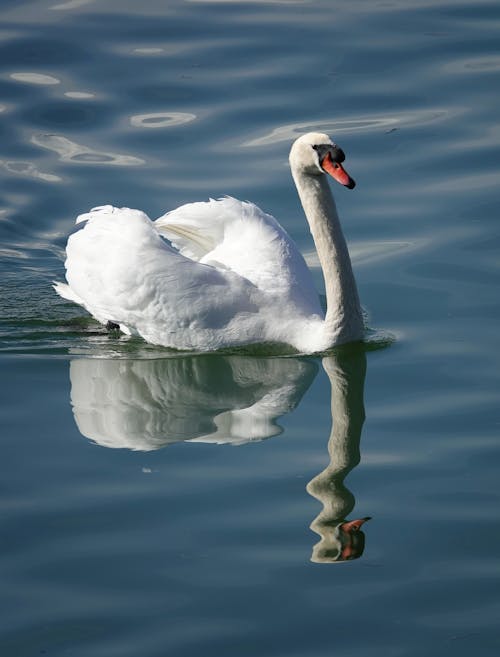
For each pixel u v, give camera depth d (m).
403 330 15.67
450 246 17.70
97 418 13.69
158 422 13.66
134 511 11.62
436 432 13.03
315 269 17.89
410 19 24.42
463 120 20.92
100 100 22.17
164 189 19.47
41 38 24.23
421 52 23.03
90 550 10.96
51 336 16.45
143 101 22.12
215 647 9.58
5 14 25.38
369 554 10.82
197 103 21.98
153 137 21.05
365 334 15.66
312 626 9.84
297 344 15.54
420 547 10.89
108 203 19.20
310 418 13.66
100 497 11.90
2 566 10.75
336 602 10.13
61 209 19.34
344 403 13.97
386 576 10.49
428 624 9.82
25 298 17.64
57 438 13.18
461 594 10.20
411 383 14.26
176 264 15.66
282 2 25.69
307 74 22.62
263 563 10.73
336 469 12.37
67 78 22.86
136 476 12.33
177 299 15.54
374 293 16.69
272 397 14.33
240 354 15.62
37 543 11.09
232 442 13.11
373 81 22.27
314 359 15.30
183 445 13.06
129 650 9.57
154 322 15.75
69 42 24.14
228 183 19.62
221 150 20.61
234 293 15.63
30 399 14.19
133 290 15.64
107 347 16.06
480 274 16.92
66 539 11.16
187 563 10.73
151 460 12.69
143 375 15.01
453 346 15.09
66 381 14.74
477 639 9.62
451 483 11.96
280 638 9.70
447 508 11.50
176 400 14.29
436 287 16.72
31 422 13.58
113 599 10.25
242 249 16.23
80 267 16.17
